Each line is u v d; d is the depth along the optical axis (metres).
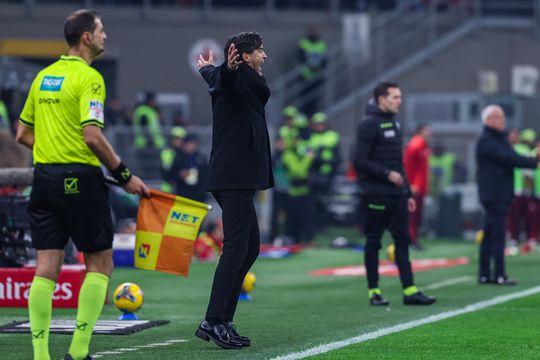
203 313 34.00
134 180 23.23
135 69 94.12
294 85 92.12
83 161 22.41
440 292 40.81
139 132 71.31
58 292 33.75
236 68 25.34
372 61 94.12
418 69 93.88
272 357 24.27
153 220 24.86
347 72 93.56
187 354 24.77
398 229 36.44
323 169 71.62
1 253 35.09
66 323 29.59
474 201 82.75
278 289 42.88
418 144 65.81
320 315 33.47
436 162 81.75
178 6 94.75
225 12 95.06
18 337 27.31
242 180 25.88
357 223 83.94
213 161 26.12
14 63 59.72
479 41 94.50
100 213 22.55
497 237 43.75
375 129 36.19
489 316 32.72
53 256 22.66
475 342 27.00
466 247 69.19
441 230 80.00
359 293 41.12
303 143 71.44
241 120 25.98
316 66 91.38
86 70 22.50
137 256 24.94
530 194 68.94
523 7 96.25
